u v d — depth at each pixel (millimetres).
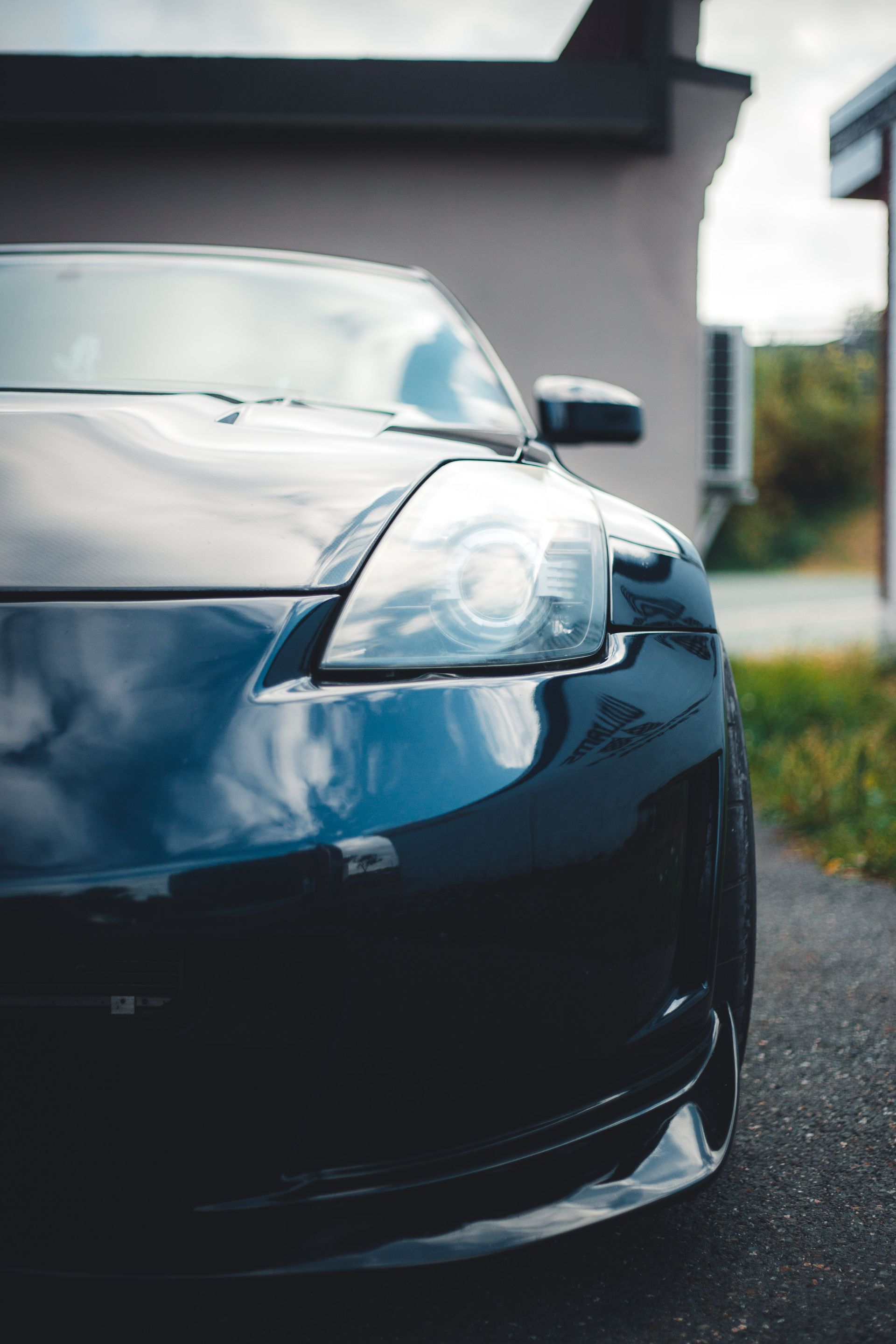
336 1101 1704
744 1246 1976
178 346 2795
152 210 7770
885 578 9273
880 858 3719
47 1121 1700
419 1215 1741
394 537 1931
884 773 4762
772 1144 2209
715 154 7934
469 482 2062
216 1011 1679
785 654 9000
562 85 7438
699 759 1868
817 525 47906
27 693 1723
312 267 3191
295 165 7809
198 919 1647
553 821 1755
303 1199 1709
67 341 2773
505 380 2914
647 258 7902
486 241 7875
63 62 7305
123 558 1854
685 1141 1864
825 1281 1905
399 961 1696
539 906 1742
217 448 2094
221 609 1810
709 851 1895
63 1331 1816
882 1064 2434
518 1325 1835
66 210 7734
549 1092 1780
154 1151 1704
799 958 2924
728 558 46625
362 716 1744
